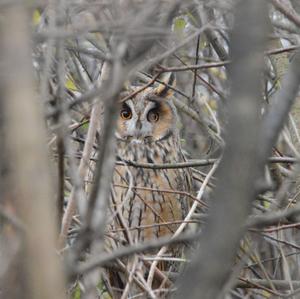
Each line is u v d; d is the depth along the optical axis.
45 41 6.39
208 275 4.09
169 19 6.01
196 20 9.11
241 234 4.24
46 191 4.12
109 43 6.70
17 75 4.10
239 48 4.15
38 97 6.20
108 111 5.34
